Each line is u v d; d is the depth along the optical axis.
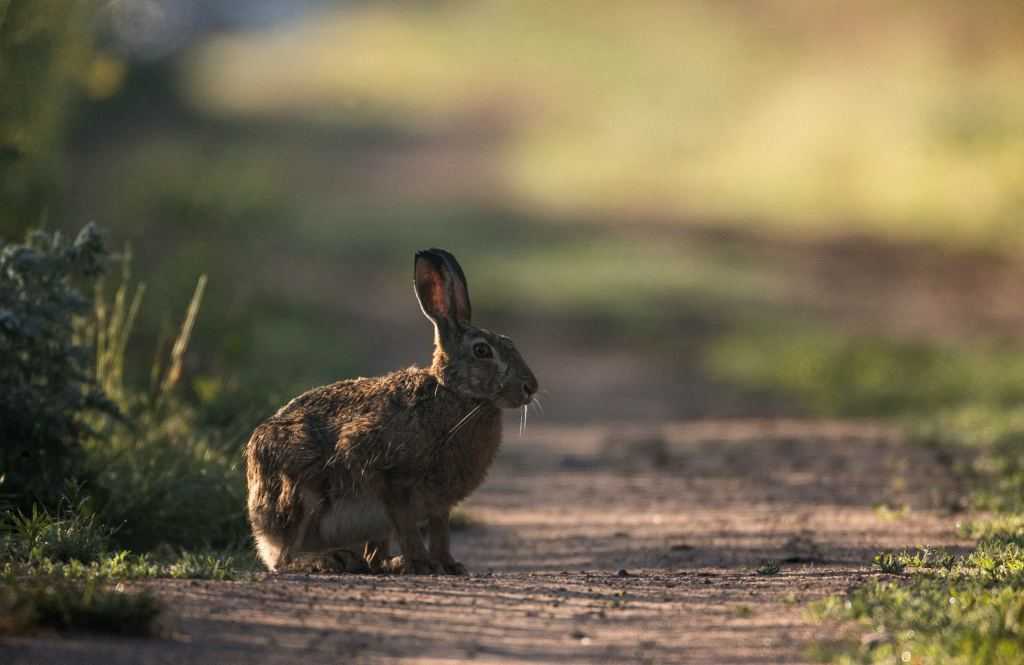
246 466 11.62
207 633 8.38
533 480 17.98
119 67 18.97
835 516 14.69
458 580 10.45
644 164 59.50
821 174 52.06
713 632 8.81
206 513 12.80
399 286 38.78
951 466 17.38
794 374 27.77
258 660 7.91
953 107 52.97
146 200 27.67
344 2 109.81
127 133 59.12
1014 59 58.22
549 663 8.11
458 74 85.88
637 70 75.44
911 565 10.97
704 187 55.59
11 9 15.96
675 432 22.14
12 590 8.56
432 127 74.00
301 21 110.31
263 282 29.58
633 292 37.62
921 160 50.09
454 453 10.95
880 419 22.97
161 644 8.09
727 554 12.89
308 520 10.97
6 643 7.84
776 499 15.96
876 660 7.87
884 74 59.12
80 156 43.69
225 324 20.31
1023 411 21.00
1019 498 14.58
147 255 23.62
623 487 17.30
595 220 50.91
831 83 60.19
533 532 14.57
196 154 37.69
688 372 29.33
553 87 80.06
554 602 9.65
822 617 9.02
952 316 35.56
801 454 19.19
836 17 68.25
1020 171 47.62
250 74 87.69
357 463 10.78
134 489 12.75
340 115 75.25
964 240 45.81
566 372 29.36
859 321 34.78
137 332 18.69
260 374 18.22
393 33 97.44
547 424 23.44
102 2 18.42
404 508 10.94
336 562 10.99
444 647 8.36
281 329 27.41
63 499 11.70
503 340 11.05
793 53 69.12
